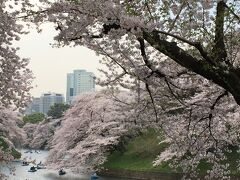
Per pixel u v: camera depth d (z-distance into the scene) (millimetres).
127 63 8477
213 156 11383
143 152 34000
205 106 9625
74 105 38438
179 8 7566
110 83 9523
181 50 6867
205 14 7758
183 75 9570
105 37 7652
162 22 7023
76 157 31812
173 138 10734
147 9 7832
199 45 6754
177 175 26016
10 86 10195
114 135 32188
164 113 10508
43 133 70750
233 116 12031
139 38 7086
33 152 71000
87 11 7043
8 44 9266
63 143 34875
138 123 10688
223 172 11219
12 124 28922
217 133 11312
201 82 9859
